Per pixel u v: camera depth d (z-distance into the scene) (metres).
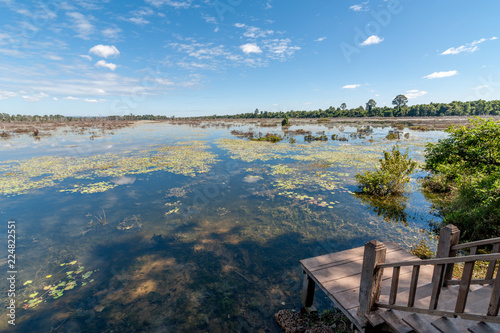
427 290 2.36
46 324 3.06
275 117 87.56
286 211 6.44
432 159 5.49
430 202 6.99
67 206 6.92
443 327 1.72
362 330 2.20
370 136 23.23
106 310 3.30
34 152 15.94
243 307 3.34
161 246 4.88
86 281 3.89
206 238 5.16
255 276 3.97
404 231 5.34
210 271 4.11
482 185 4.97
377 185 7.64
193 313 3.24
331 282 2.84
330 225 5.66
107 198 7.52
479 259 1.45
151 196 7.66
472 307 1.85
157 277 3.97
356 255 3.46
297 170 10.70
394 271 2.04
